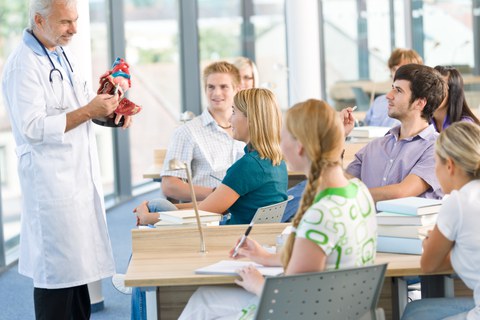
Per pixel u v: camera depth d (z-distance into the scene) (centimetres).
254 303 252
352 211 226
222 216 343
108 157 893
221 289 268
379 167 365
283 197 342
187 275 261
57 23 314
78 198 328
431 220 285
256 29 1036
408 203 287
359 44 1052
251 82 616
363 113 730
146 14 957
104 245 339
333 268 225
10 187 625
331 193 225
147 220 349
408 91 351
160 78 983
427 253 253
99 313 459
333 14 1049
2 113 610
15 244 635
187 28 1016
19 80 316
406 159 356
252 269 248
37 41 322
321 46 1051
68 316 333
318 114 225
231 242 303
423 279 298
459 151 246
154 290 269
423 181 351
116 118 339
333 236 221
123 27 902
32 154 323
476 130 248
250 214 334
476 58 1047
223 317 259
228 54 1039
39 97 318
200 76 1027
